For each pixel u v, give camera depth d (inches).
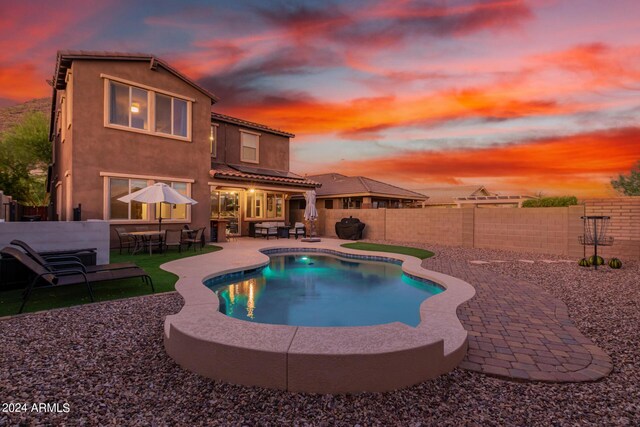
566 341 163.9
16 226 268.7
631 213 422.6
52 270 221.1
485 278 315.0
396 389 118.0
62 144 577.9
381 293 307.1
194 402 110.0
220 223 617.3
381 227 730.2
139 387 118.8
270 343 123.8
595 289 271.1
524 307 220.5
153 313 201.6
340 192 972.6
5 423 96.7
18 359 138.4
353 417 103.0
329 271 407.2
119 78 484.7
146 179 514.3
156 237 505.7
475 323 189.9
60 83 527.5
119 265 265.3
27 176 1043.3
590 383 124.8
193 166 573.6
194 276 294.0
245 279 354.6
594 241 386.9
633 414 105.1
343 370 114.2
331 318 238.8
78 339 161.0
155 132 524.7
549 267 377.1
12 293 241.8
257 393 115.2
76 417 100.7
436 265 388.2
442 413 105.6
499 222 557.0
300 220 871.1
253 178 644.7
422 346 122.7
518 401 112.7
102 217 469.4
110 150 478.0
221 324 146.8
